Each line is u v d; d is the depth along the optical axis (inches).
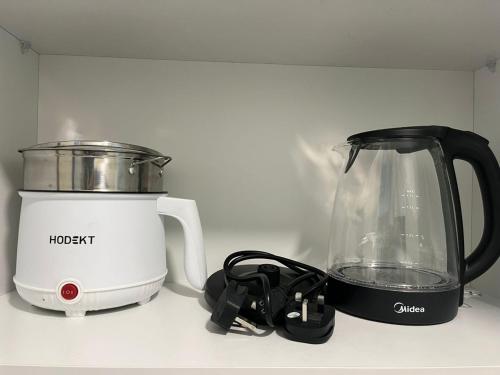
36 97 25.7
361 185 23.8
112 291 18.1
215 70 26.8
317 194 27.0
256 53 25.3
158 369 13.7
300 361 14.2
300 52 25.0
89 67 26.2
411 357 14.7
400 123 27.0
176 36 22.9
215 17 20.4
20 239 18.9
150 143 26.4
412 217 22.8
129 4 19.1
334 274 20.7
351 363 14.1
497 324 18.5
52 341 15.8
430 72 27.2
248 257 22.0
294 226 26.9
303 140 27.0
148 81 26.5
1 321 17.9
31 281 18.0
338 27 21.3
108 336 16.4
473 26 20.9
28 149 18.2
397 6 18.9
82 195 17.6
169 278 26.2
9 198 22.5
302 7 19.2
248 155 26.8
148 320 18.4
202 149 26.6
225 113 26.8
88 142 17.8
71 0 18.7
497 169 19.7
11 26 21.7
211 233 26.6
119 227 18.4
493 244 20.0
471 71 27.4
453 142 19.3
